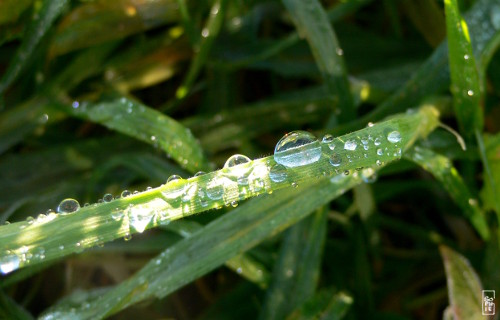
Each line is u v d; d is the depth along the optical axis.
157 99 0.15
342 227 0.14
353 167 0.11
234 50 0.15
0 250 0.10
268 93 0.15
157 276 0.11
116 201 0.10
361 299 0.13
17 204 0.13
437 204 0.14
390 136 0.11
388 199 0.14
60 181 0.13
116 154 0.14
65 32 0.13
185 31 0.14
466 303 0.11
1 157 0.14
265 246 0.13
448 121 0.14
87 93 0.14
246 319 0.13
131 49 0.14
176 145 0.12
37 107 0.14
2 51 0.14
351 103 0.13
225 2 0.13
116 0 0.13
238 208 0.11
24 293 0.13
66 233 0.10
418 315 0.13
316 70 0.14
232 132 0.14
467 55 0.12
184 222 0.12
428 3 0.14
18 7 0.13
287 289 0.12
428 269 0.13
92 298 0.12
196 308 0.13
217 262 0.11
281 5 0.15
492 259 0.12
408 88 0.13
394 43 0.15
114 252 0.13
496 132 0.14
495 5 0.13
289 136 0.11
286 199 0.11
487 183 0.12
